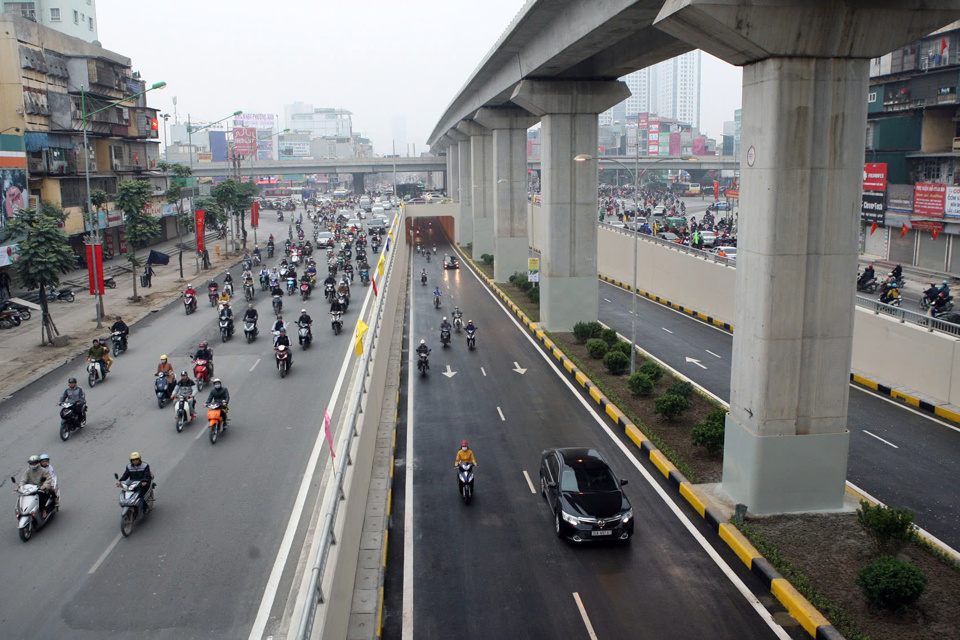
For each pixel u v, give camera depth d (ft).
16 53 173.47
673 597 49.32
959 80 182.09
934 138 194.80
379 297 103.81
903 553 53.52
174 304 155.63
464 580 51.75
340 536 42.83
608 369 104.78
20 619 44.98
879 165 201.67
